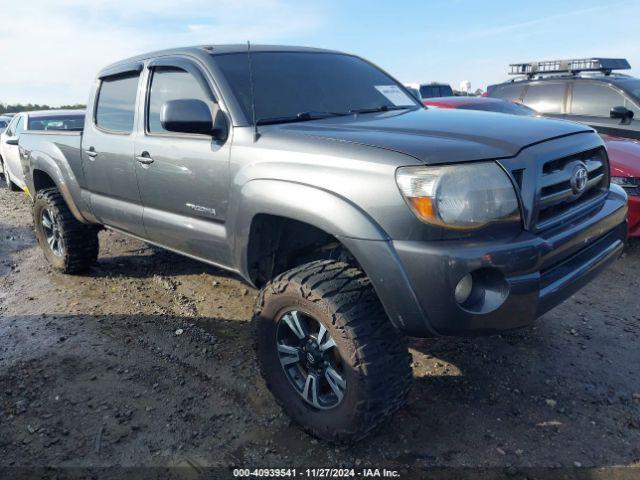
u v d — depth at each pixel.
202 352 3.52
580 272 2.51
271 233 2.85
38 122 9.09
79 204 4.47
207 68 3.19
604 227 2.73
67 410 2.93
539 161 2.32
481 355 3.33
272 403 2.94
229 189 2.87
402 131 2.54
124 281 4.89
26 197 9.71
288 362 2.69
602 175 2.88
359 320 2.30
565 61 8.43
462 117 2.89
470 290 2.19
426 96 16.95
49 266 5.42
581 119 7.66
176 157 3.21
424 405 2.87
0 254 5.98
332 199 2.31
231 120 2.93
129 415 2.87
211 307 4.24
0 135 10.62
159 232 3.59
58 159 4.59
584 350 3.38
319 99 3.29
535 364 3.23
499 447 2.53
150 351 3.56
